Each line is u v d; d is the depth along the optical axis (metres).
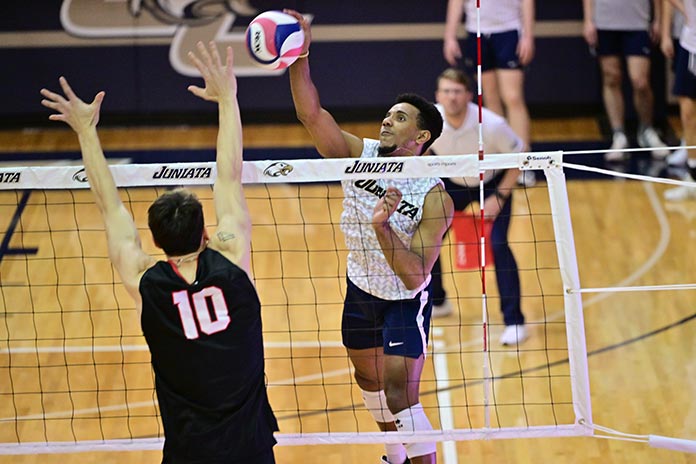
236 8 33.59
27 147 32.59
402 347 13.70
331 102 34.12
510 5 27.91
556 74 33.66
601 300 21.84
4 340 20.34
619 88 30.88
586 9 30.33
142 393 18.34
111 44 33.84
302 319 21.22
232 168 11.07
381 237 12.70
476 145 19.25
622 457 16.03
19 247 24.94
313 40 33.75
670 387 18.20
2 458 16.31
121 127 34.19
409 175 12.52
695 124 27.62
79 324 21.00
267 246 25.03
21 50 33.84
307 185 29.11
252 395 10.74
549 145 31.70
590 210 26.86
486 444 16.58
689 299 21.67
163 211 10.55
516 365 19.22
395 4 33.41
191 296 10.44
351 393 17.72
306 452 16.45
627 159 30.38
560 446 16.44
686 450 13.15
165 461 10.80
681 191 27.52
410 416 13.41
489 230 20.19
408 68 33.84
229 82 11.11
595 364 19.17
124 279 10.73
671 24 30.28
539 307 21.61
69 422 17.34
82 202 27.72
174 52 33.88
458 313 21.69
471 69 32.59
